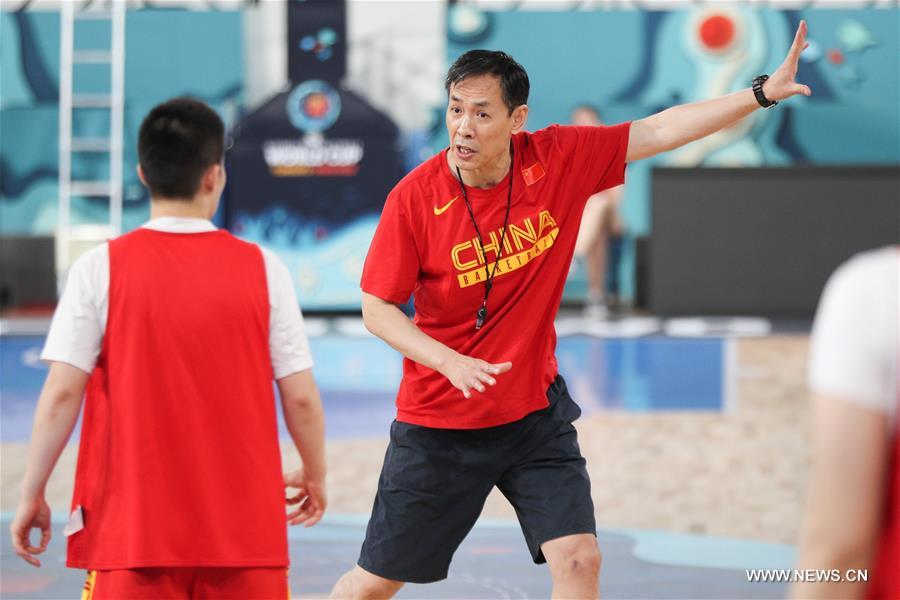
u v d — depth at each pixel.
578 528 6.17
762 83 6.50
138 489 4.98
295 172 24.09
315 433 5.43
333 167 24.12
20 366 18.95
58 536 9.86
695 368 18.45
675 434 13.84
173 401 5.04
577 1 28.33
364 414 14.96
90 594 5.08
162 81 28.23
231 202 24.12
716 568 8.97
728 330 22.80
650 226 25.03
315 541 9.73
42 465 5.05
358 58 28.47
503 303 6.41
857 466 2.87
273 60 28.30
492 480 6.49
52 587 8.41
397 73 28.48
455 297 6.37
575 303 27.86
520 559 9.23
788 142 27.98
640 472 12.12
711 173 24.83
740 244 24.84
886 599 2.93
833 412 2.89
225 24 28.22
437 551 6.60
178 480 5.01
